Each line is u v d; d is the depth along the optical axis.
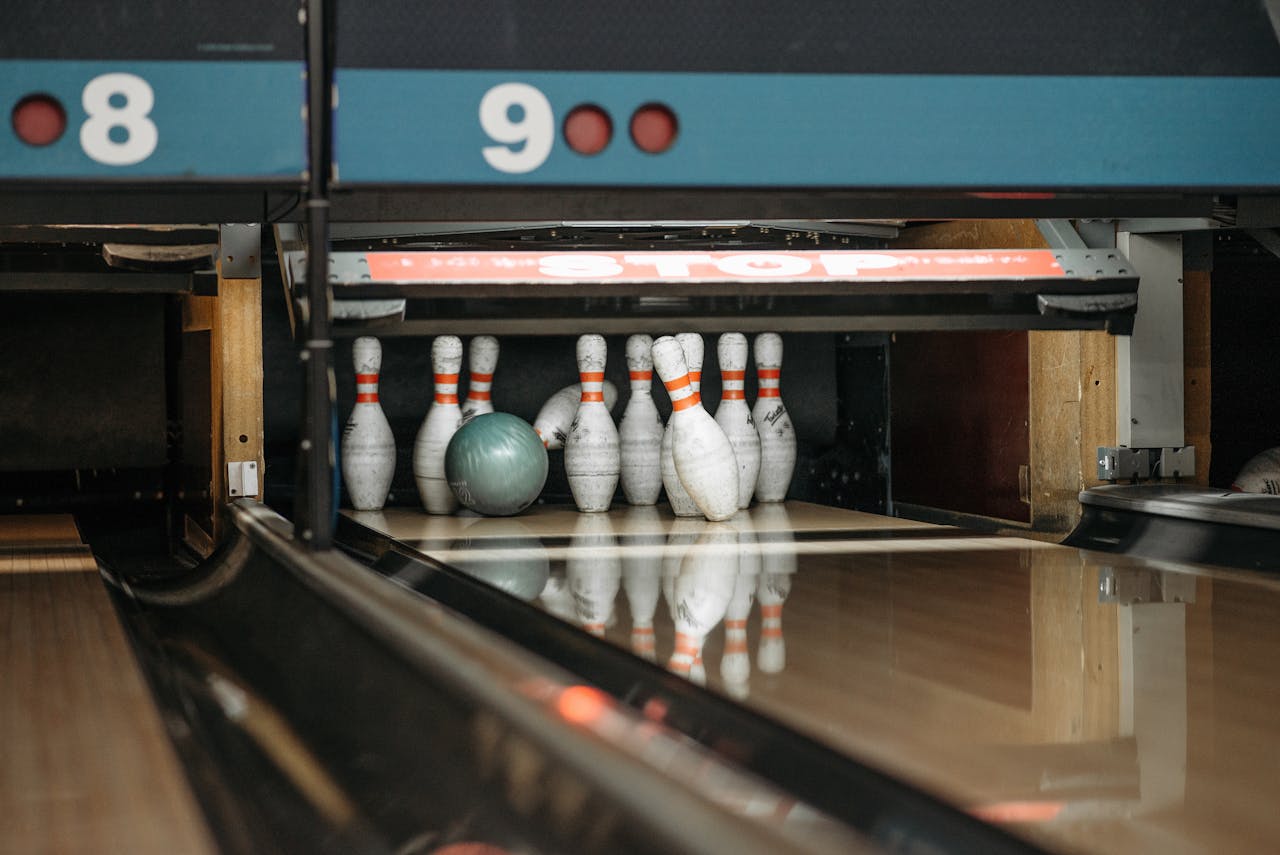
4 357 3.69
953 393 3.56
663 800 0.82
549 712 1.02
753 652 1.44
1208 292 3.04
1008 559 2.29
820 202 2.40
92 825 0.94
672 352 3.04
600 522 3.14
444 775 1.13
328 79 1.85
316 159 1.85
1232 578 2.02
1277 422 4.02
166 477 3.86
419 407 3.79
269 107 1.83
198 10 1.81
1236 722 1.10
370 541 2.95
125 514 3.83
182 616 2.46
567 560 2.36
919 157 1.97
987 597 1.84
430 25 1.85
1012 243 3.11
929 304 2.68
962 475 3.51
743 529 2.93
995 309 2.71
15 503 3.73
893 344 3.85
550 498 3.83
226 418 3.04
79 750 1.15
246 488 3.06
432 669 1.27
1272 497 2.45
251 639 2.00
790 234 3.53
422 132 1.85
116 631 1.80
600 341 3.41
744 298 2.62
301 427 2.00
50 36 1.78
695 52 1.90
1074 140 2.01
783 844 0.72
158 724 1.24
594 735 0.95
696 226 3.34
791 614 1.71
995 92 1.99
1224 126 2.05
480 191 1.88
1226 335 3.99
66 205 2.36
